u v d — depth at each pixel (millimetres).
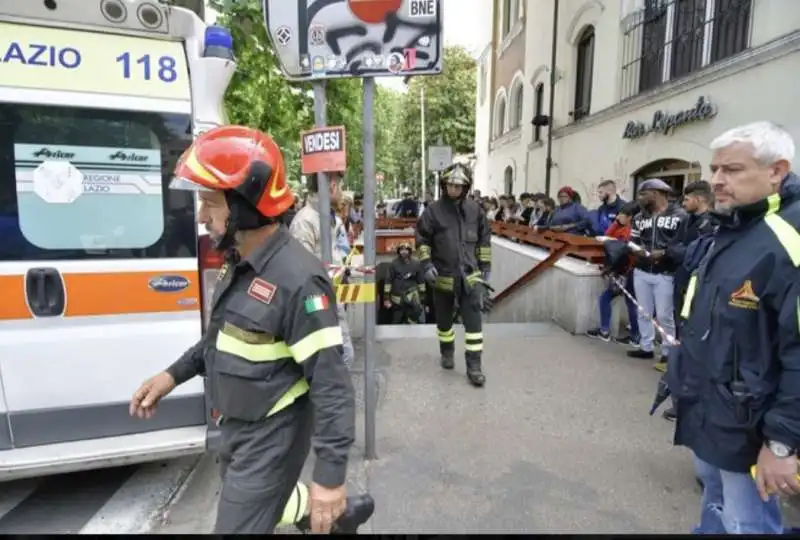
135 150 2881
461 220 4711
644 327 5406
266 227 1756
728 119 7703
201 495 3180
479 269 4855
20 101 2646
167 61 2918
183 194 2971
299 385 1785
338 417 1686
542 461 3398
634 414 4090
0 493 3188
